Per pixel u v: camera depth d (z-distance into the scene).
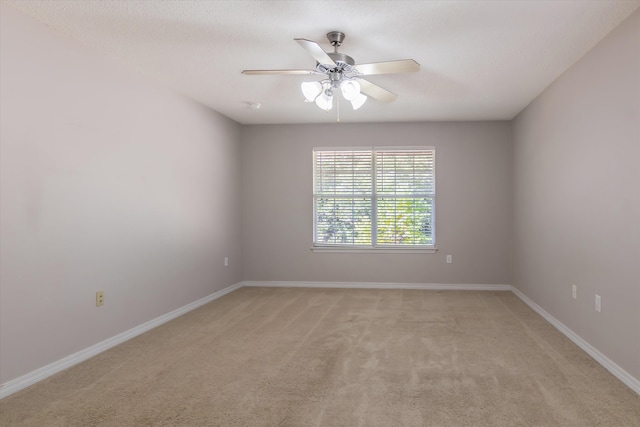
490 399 2.44
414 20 2.78
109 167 3.44
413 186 6.00
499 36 3.02
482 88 4.29
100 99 3.34
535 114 4.64
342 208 6.11
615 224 2.82
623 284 2.71
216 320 4.27
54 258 2.91
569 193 3.64
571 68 3.60
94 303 3.28
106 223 3.41
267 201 6.16
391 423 2.18
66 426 2.16
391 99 3.57
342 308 4.76
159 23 2.85
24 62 2.69
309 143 6.10
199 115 4.92
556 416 2.23
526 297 5.03
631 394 2.50
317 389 2.59
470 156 5.87
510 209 5.79
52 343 2.89
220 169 5.46
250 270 6.23
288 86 4.27
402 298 5.29
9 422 2.21
